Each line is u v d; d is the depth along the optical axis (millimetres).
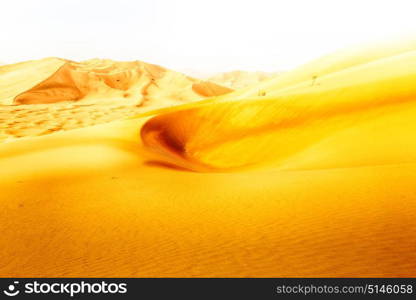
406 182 9703
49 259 7312
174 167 21234
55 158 21375
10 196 12883
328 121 27406
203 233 8062
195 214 9633
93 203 11609
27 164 19688
